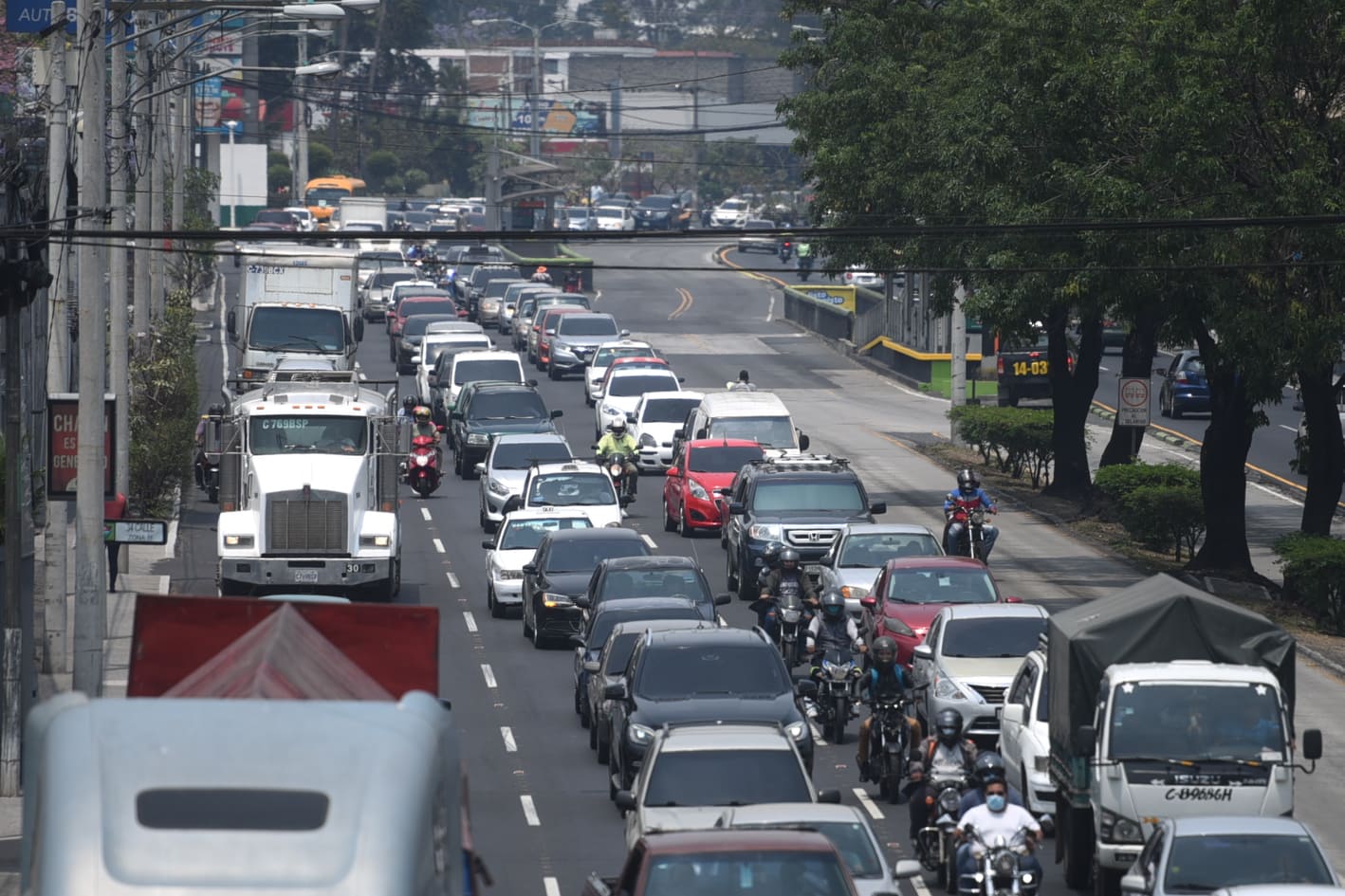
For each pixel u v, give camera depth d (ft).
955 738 236.84
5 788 263.90
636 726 261.85
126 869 91.56
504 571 413.39
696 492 506.07
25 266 260.42
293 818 94.43
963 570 344.90
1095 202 382.01
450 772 105.09
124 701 101.86
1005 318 427.33
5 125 376.48
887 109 531.50
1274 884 187.93
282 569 395.55
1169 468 516.73
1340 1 360.07
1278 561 416.87
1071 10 402.11
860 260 542.57
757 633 282.56
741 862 168.14
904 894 228.84
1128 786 223.92
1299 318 370.12
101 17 287.69
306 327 607.37
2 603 280.31
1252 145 381.81
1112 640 236.63
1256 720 228.22
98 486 277.03
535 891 228.63
